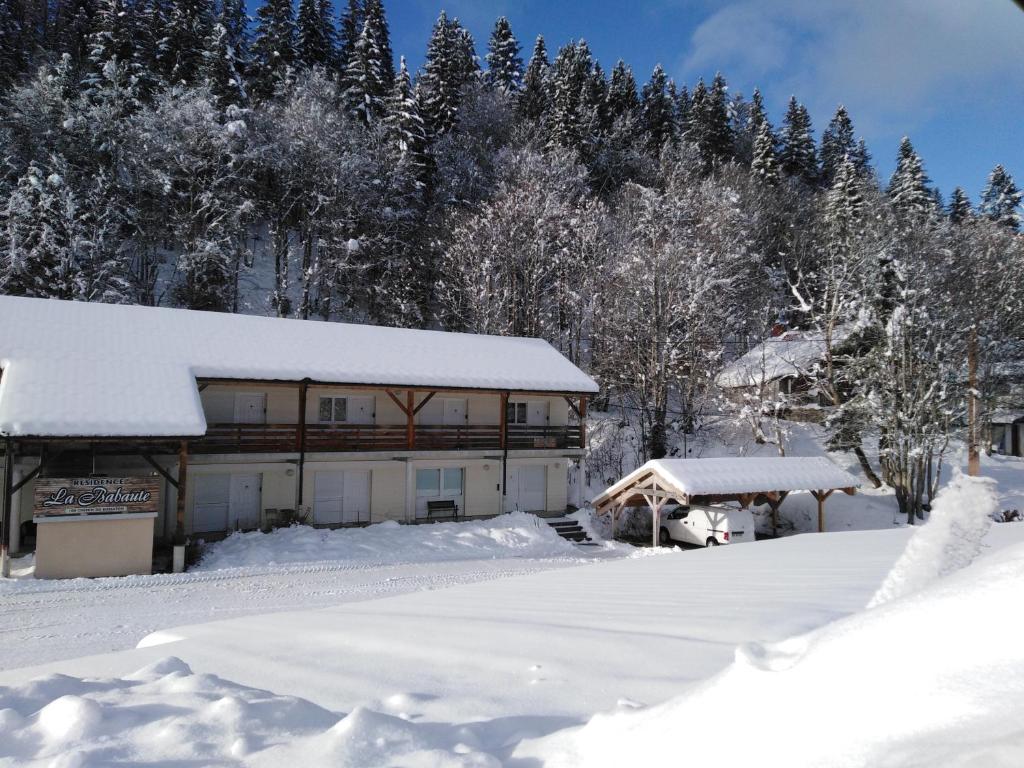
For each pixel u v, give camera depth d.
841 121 74.94
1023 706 1.12
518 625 4.78
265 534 21.77
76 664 5.09
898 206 50.56
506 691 3.11
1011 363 33.50
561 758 2.00
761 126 60.88
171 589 16.28
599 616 4.96
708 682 2.03
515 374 27.59
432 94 55.19
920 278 31.34
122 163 37.94
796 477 25.83
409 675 3.66
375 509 25.17
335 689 3.52
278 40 52.78
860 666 1.52
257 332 25.12
